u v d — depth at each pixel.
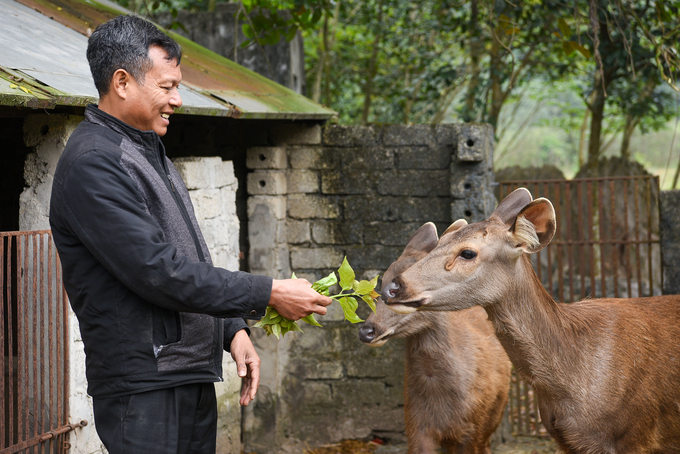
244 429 5.59
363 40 11.09
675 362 3.23
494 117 8.77
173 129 5.86
